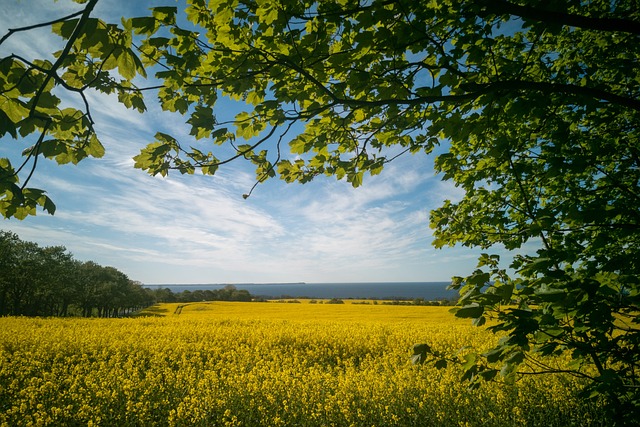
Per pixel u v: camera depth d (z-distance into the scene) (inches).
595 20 70.7
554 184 138.0
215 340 554.6
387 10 80.1
